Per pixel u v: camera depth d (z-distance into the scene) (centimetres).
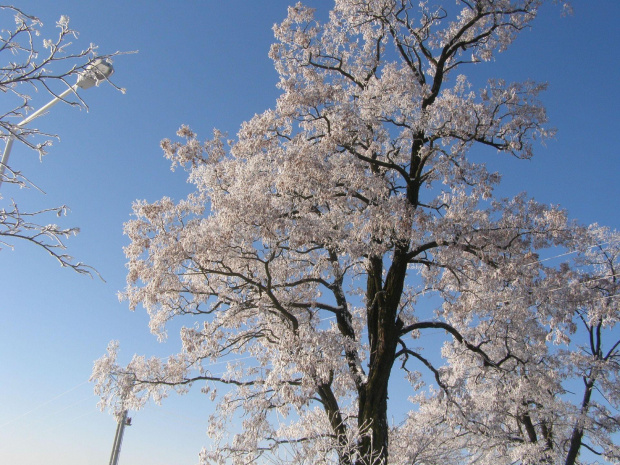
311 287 1561
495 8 1452
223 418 1410
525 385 1705
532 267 1346
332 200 1355
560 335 1664
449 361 1825
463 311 1544
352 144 1345
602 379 1852
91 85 536
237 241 1305
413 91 1384
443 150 1386
